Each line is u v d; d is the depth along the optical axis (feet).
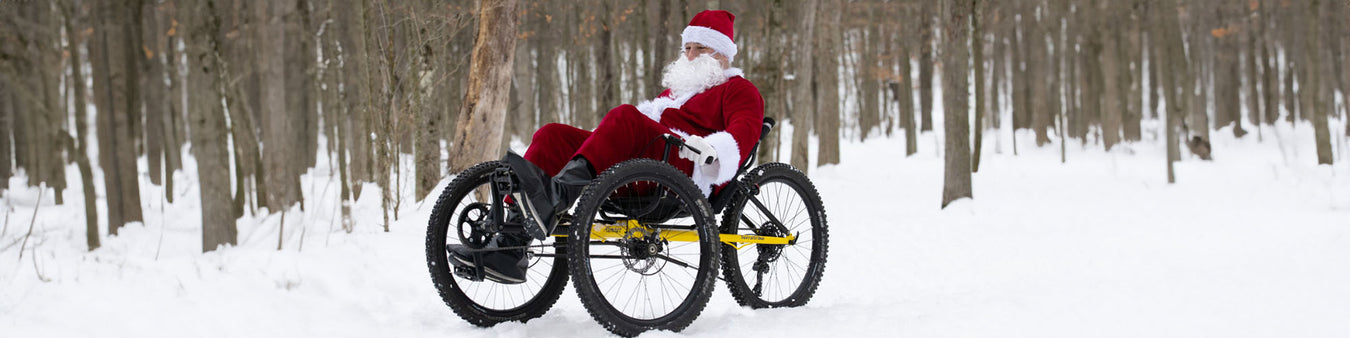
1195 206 35.01
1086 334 10.52
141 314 10.98
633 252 11.03
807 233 13.94
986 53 83.25
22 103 50.06
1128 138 72.84
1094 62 71.46
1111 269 17.99
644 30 54.39
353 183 38.50
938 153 71.36
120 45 30.60
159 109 50.75
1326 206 32.96
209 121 21.95
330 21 44.62
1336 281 13.38
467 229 12.48
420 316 12.32
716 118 12.12
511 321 11.87
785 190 13.61
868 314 11.87
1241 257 18.42
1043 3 72.79
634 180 10.45
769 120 12.74
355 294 13.56
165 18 45.14
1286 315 11.25
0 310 10.95
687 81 12.37
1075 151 72.69
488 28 29.07
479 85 29.09
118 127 30.66
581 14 57.11
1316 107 52.85
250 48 40.37
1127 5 70.44
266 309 11.71
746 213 12.96
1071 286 14.23
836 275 18.72
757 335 10.73
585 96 59.72
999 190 42.32
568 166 10.49
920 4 72.49
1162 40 51.08
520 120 62.90
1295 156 61.41
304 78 54.80
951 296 13.56
